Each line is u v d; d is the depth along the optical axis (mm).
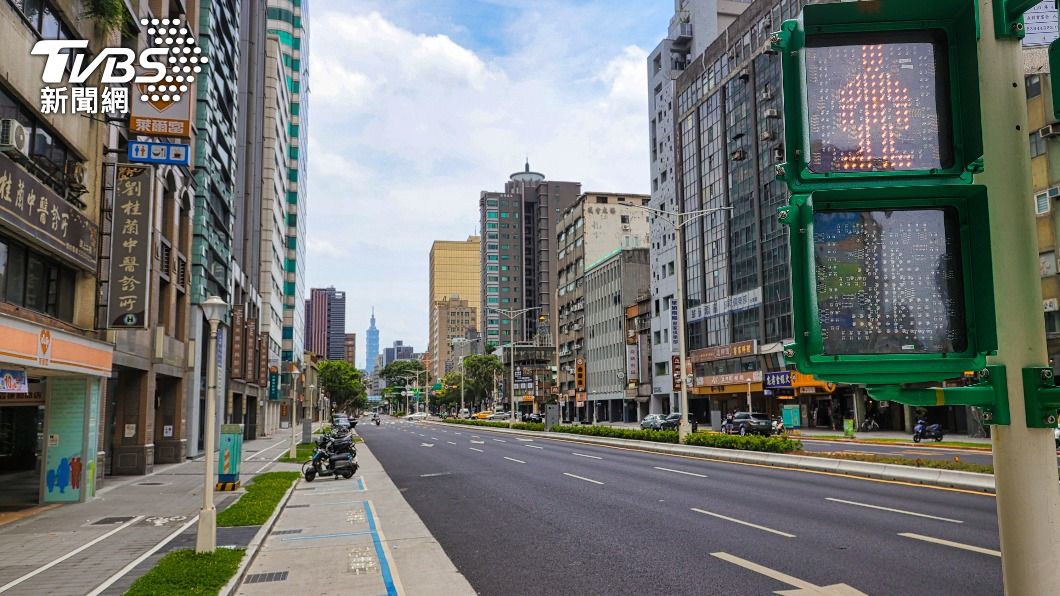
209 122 36344
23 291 17203
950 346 2469
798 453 25172
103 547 12258
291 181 102062
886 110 2572
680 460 29047
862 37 2611
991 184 2512
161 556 11391
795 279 2506
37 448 28406
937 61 2607
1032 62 20203
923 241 2521
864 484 18984
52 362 16156
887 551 10227
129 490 20938
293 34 104750
